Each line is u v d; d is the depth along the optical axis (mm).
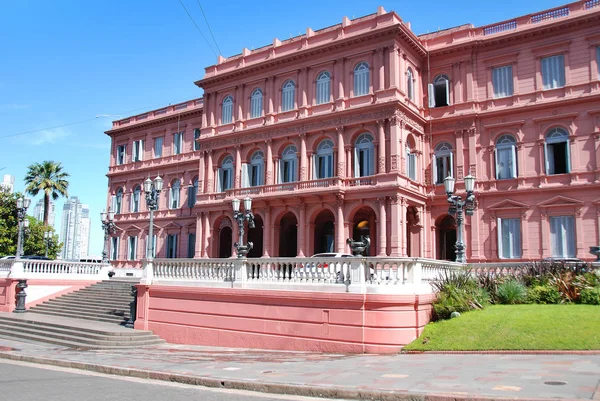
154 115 54125
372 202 34625
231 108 43250
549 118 33438
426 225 37125
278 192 38000
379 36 35594
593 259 31016
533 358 14133
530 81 34500
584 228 31656
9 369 16703
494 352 15242
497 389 10633
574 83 32938
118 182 56062
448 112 37188
